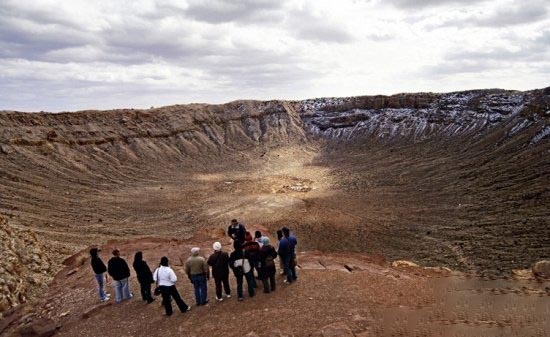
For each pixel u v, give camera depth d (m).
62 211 51.12
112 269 12.49
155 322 11.09
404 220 47.84
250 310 10.99
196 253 11.62
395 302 11.09
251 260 11.79
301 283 12.69
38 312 13.31
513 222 39.38
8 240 18.45
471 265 29.69
